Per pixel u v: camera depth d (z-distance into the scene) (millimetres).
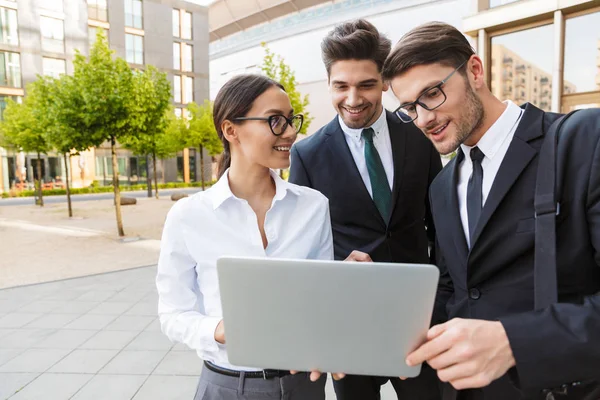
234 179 1214
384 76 1091
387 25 13711
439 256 1445
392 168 1812
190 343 1104
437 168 1906
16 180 23047
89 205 17047
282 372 1123
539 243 943
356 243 1763
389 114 1826
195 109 18047
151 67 9234
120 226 9203
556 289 909
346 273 789
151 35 27875
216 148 16891
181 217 1152
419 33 1024
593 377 780
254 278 834
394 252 1762
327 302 816
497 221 1054
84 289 5328
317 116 17547
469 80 1027
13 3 22469
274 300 841
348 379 1711
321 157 1799
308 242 1235
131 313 4395
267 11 27031
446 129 1042
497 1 9273
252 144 1125
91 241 8805
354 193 1735
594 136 927
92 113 8305
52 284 5574
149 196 20906
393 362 828
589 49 7945
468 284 1128
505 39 9219
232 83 1146
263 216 1226
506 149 1078
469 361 752
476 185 1122
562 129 981
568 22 8141
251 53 21578
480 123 1065
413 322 794
